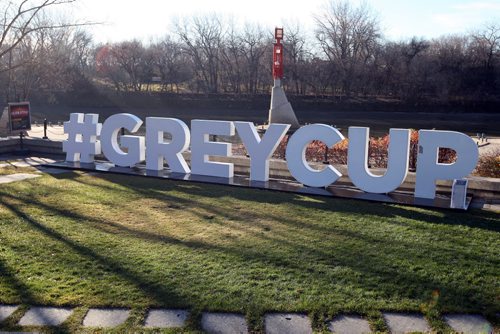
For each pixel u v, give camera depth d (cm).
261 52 7169
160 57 7406
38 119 5184
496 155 1691
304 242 840
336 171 1212
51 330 546
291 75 7038
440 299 621
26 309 591
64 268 714
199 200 1141
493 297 629
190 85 7688
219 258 760
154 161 1460
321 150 1677
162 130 1437
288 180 1367
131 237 863
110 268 716
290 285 661
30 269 709
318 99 6556
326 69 6962
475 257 768
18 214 1004
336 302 612
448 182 1205
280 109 3609
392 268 723
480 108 6047
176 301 612
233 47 7319
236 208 1071
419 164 1123
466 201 1105
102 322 566
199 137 1388
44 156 1822
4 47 3478
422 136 1110
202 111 6338
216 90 7306
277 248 808
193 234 884
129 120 1491
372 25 7088
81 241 837
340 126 4847
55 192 1212
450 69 6625
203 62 7606
